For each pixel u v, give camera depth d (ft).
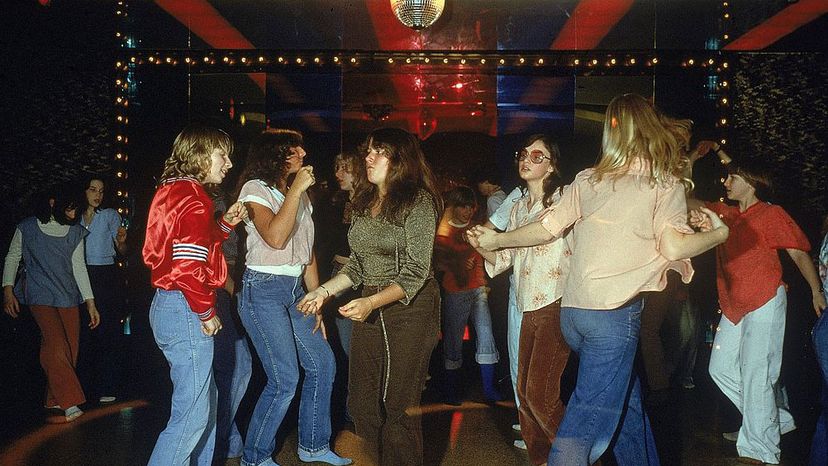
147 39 27.94
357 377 12.48
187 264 12.17
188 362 12.44
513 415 19.35
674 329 22.08
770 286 15.79
